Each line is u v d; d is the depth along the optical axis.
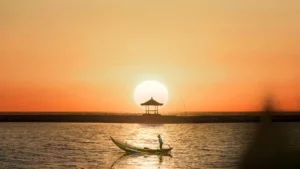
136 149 55.47
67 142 75.31
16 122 168.25
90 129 119.44
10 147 65.25
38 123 159.25
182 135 95.12
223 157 50.38
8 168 41.22
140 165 43.81
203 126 135.38
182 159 48.78
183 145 69.81
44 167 41.97
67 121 172.25
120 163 45.28
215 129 118.12
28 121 172.25
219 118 161.25
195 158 49.69
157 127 131.62
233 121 162.00
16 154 54.66
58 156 52.31
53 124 150.50
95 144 71.44
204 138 85.12
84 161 47.09
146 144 72.88
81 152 57.53
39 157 51.12
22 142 74.94
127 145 55.97
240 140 78.94
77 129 118.50
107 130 115.12
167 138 86.38
